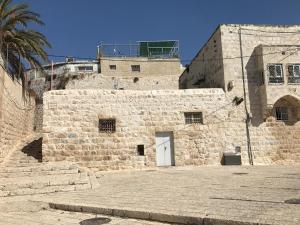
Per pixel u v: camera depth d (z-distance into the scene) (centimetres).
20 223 701
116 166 1803
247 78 1986
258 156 1925
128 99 1877
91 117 1819
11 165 1528
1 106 1538
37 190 1066
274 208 637
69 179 1201
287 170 1468
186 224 618
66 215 768
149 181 1227
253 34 2042
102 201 845
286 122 1988
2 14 1855
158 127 1877
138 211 688
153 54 3638
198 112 1920
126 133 1841
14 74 1962
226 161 1870
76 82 3259
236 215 600
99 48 3528
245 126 1939
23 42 1898
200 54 2388
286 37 2070
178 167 1797
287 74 1958
